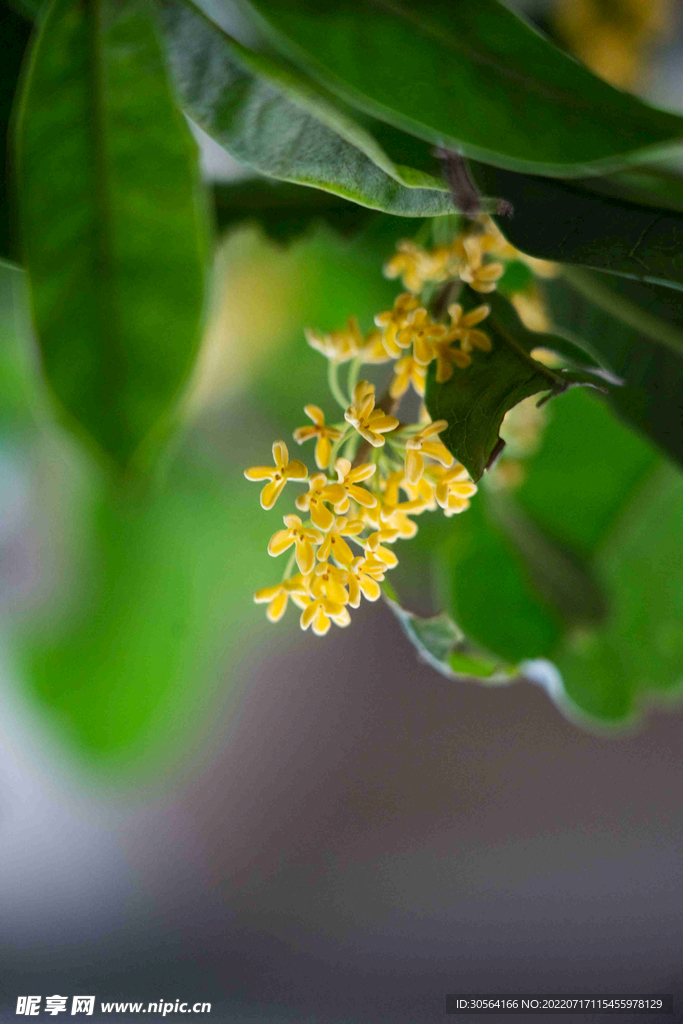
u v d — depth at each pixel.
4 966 0.66
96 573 0.59
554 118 0.30
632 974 0.61
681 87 0.45
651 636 0.40
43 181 0.31
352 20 0.30
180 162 0.31
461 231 0.32
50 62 0.30
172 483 0.54
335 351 0.31
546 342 0.31
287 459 0.30
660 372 0.32
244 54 0.30
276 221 0.35
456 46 0.30
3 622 0.59
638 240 0.30
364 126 0.30
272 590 0.30
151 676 0.63
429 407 0.30
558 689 0.39
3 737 0.65
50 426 0.48
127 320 0.32
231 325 0.43
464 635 0.37
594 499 0.40
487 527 0.38
